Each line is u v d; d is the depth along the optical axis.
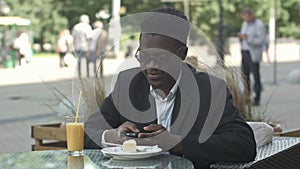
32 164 3.63
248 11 15.36
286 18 48.84
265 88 21.28
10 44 34.62
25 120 13.27
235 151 3.70
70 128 3.85
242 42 15.33
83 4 49.19
